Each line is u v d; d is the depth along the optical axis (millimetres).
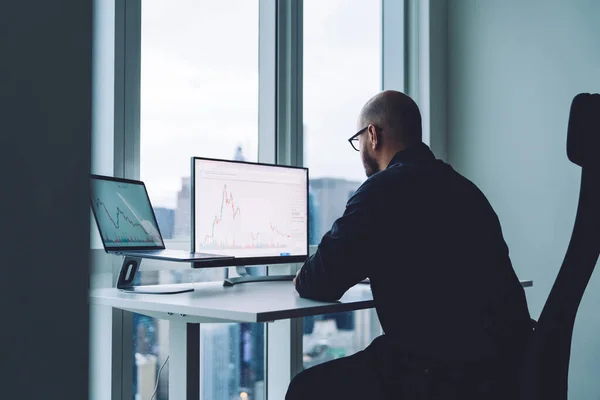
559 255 2889
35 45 638
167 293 1741
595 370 2732
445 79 3303
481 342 1417
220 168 2020
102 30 2014
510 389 1388
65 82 662
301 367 2672
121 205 1830
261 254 2119
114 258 1957
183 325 1668
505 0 3105
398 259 1484
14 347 611
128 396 2008
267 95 2623
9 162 614
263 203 2143
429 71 3205
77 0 675
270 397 2672
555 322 1290
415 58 3252
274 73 2613
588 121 1253
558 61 2924
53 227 645
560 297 1293
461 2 3273
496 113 3119
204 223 1962
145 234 1918
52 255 643
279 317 1401
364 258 1506
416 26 3258
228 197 2035
